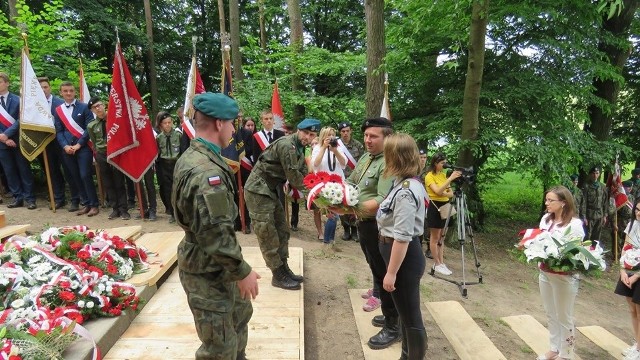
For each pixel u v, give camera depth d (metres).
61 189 6.04
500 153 6.73
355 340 3.21
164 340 2.61
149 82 16.53
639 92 9.55
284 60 9.33
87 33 12.74
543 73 6.72
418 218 2.31
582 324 4.57
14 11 7.96
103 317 2.62
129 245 3.49
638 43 8.95
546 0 6.01
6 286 2.56
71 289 2.57
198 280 1.88
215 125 1.85
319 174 2.91
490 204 11.29
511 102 6.73
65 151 5.53
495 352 3.25
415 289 2.43
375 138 2.89
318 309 3.65
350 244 5.71
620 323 4.84
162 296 3.25
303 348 2.68
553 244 3.01
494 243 7.66
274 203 3.55
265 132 5.76
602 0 2.66
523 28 6.62
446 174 5.29
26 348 1.96
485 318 3.97
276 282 3.61
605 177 8.73
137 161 5.37
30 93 5.34
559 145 6.60
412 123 7.16
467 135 6.31
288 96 8.76
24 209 5.89
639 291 3.55
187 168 1.76
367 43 6.65
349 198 2.69
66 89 5.50
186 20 17.34
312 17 14.34
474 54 5.95
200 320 1.86
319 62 9.42
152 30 14.77
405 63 7.16
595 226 7.60
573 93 6.66
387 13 9.63
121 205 5.72
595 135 8.51
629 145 9.80
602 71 6.53
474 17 5.78
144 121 5.38
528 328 3.84
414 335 2.43
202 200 1.68
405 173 2.37
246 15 17.66
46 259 2.83
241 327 2.32
